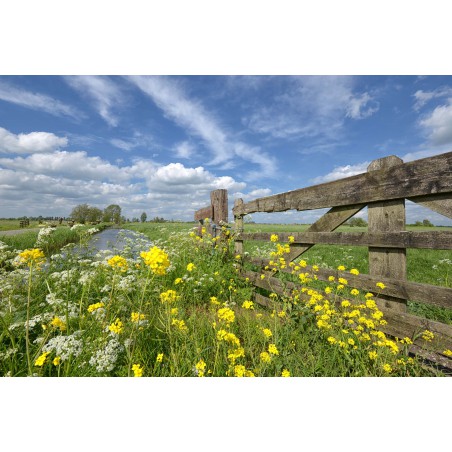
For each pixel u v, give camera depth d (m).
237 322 2.91
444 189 1.84
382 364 1.95
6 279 2.87
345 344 2.09
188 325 2.56
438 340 1.94
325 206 2.94
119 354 2.05
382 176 2.31
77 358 1.85
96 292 3.18
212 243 5.59
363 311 2.46
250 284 4.21
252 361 2.16
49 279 3.21
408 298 2.12
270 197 3.93
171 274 4.05
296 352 2.23
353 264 6.70
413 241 2.06
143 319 2.26
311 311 2.70
